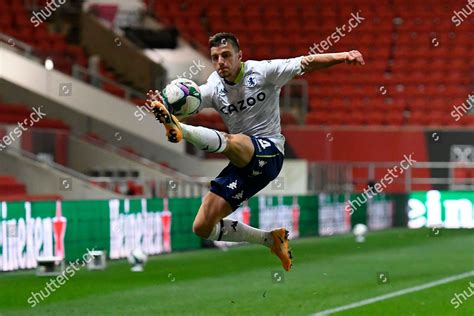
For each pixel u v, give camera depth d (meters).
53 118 42.91
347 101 51.03
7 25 46.97
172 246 33.59
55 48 46.34
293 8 55.56
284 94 48.94
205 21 54.88
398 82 51.94
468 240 39.28
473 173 47.03
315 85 51.69
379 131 47.41
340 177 45.38
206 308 19.83
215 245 35.62
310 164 43.81
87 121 43.84
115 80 47.31
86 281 24.52
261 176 14.81
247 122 14.91
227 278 25.47
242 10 55.47
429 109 50.72
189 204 34.69
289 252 15.74
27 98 42.38
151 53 47.84
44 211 27.09
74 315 19.00
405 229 45.94
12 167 36.41
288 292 22.48
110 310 19.62
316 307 19.92
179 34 51.66
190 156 44.16
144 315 18.97
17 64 39.91
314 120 49.78
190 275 26.17
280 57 53.47
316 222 41.91
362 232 39.34
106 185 38.66
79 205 28.45
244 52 53.44
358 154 47.38
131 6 51.72
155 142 43.34
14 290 22.61
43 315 19.02
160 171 40.59
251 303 20.58
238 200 14.93
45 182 36.56
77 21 47.81
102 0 51.19
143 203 31.73
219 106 14.90
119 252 30.34
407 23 55.00
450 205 46.00
